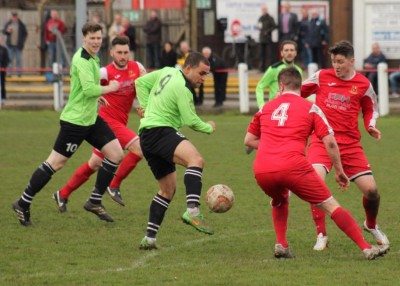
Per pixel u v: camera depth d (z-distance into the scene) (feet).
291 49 86.79
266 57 183.01
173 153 59.57
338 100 61.98
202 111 154.81
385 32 171.22
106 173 70.38
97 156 73.20
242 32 190.80
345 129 61.98
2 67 170.19
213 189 59.31
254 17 190.08
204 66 59.82
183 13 195.42
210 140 121.70
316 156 61.87
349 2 173.06
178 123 60.80
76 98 69.26
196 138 124.06
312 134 62.69
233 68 192.44
